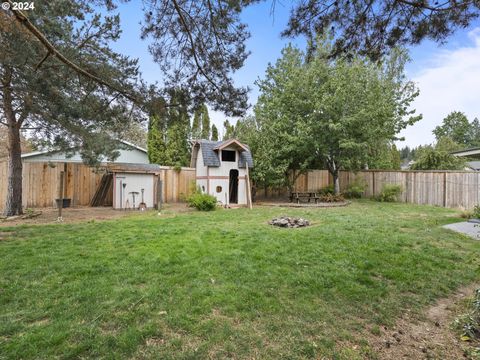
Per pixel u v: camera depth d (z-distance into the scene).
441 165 14.19
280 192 15.74
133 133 23.39
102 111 5.08
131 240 5.41
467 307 2.94
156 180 12.01
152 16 3.97
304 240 5.41
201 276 3.57
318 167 15.44
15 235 5.84
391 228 6.62
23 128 8.82
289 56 13.64
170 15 3.95
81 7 4.62
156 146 18.06
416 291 3.30
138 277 3.52
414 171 12.96
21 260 4.13
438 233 6.14
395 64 16.19
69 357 2.05
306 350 2.19
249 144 14.61
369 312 2.80
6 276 3.53
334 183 14.45
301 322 2.58
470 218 8.14
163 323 2.51
